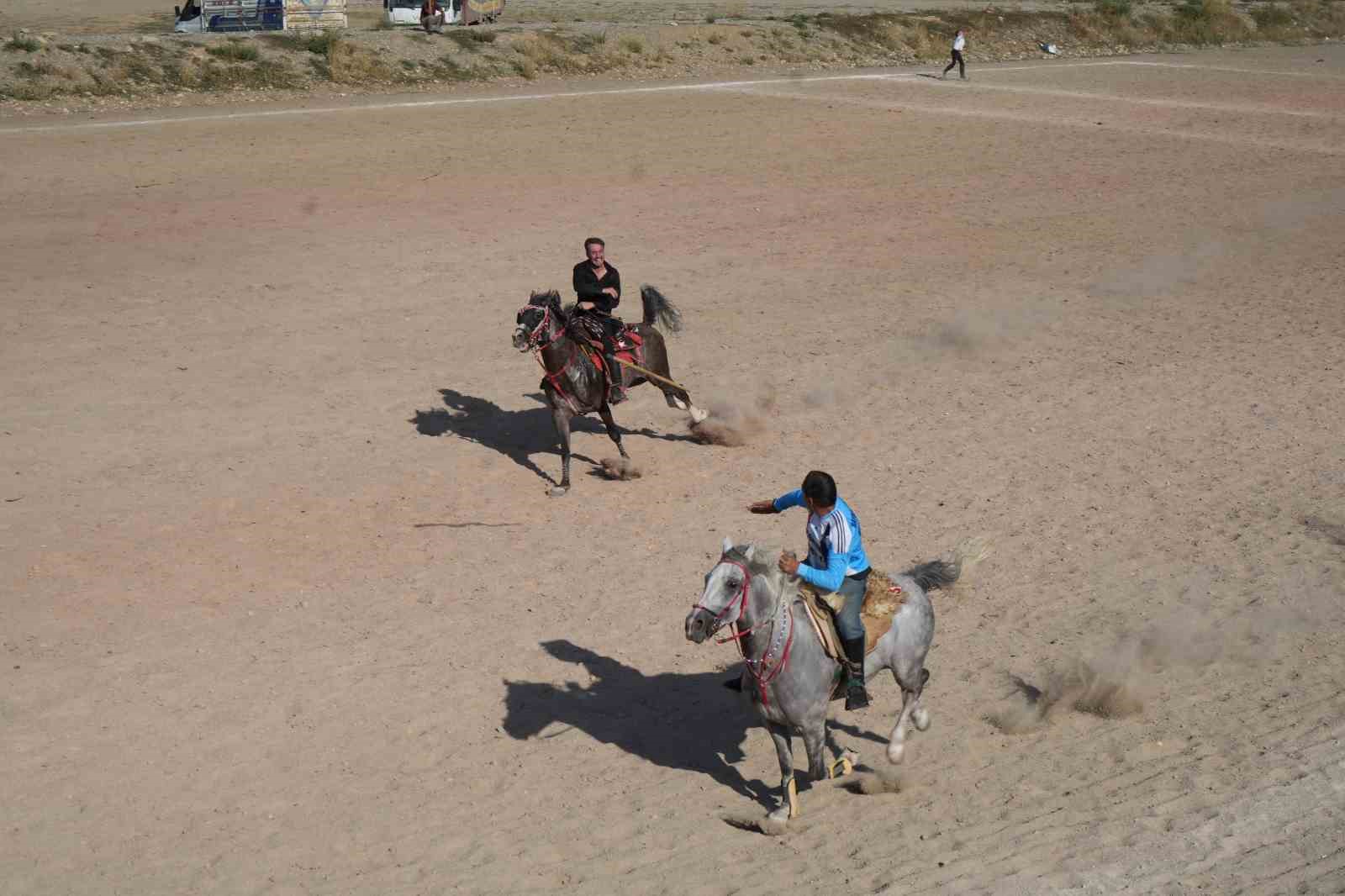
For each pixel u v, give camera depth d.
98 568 12.66
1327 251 26.91
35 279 23.08
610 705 10.34
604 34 55.06
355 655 11.09
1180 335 21.11
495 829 8.64
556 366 14.47
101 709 10.12
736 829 8.62
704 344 20.67
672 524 14.02
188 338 20.25
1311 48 69.12
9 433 16.12
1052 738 9.65
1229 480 14.99
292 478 15.12
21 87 40.53
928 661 10.97
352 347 20.11
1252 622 11.45
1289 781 8.83
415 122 40.25
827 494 8.29
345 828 8.66
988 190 33.09
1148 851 8.05
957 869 7.91
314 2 51.53
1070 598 12.07
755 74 53.81
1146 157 37.69
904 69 57.22
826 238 27.88
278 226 27.53
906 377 19.06
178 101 42.19
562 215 29.17
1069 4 73.94
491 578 12.65
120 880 8.07
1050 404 17.81
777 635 8.06
